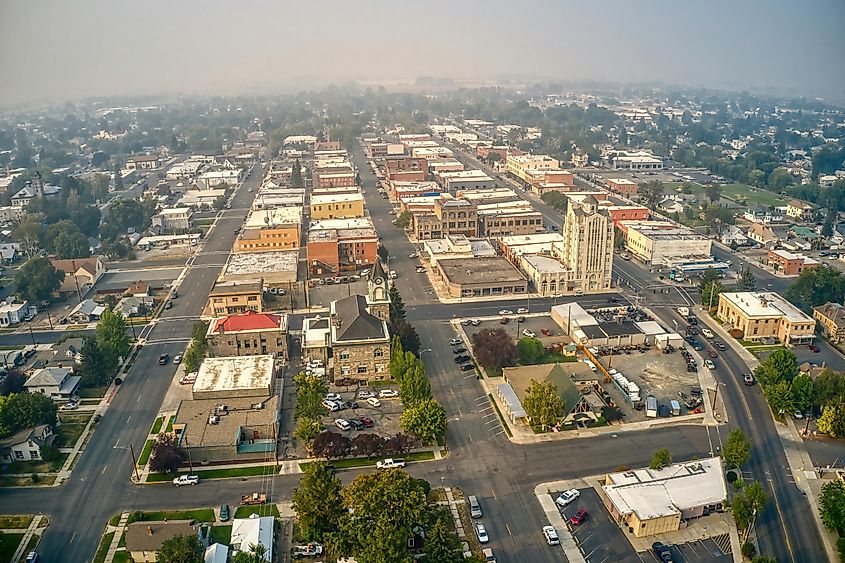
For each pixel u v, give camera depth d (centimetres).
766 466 15300
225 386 17725
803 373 17788
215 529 13212
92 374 18925
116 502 14112
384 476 12431
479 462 15425
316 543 12669
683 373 19725
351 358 18875
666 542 12925
